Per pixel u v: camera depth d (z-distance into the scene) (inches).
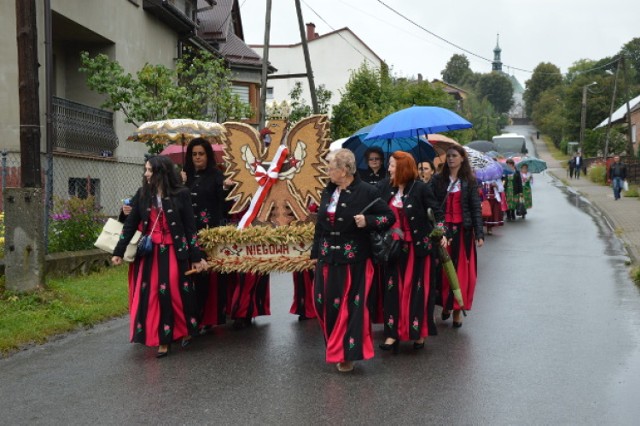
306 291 319.6
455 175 307.6
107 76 607.8
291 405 206.8
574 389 217.8
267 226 279.7
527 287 399.5
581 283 411.5
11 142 543.5
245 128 292.2
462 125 314.3
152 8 802.8
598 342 274.7
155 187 260.8
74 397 216.1
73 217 440.8
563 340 278.5
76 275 408.5
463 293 303.4
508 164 855.1
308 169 288.0
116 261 258.2
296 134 288.7
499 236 679.7
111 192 693.9
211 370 244.2
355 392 218.4
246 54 1225.4
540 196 1282.0
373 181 335.9
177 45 916.6
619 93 3161.9
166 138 362.6
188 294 266.5
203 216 294.4
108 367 248.8
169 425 192.1
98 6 682.2
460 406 204.1
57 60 709.9
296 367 247.3
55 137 593.9
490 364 247.1
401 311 262.7
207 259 280.5
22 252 332.5
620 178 1132.5
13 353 267.7
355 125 1091.9
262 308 311.1
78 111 646.5
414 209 261.9
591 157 2326.5
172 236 260.2
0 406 208.8
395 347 264.1
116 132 721.6
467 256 305.9
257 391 220.4
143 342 258.1
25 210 332.2
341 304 235.1
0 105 541.0
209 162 299.3
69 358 261.3
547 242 626.2
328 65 2015.3
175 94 603.5
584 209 1003.3
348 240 235.6
